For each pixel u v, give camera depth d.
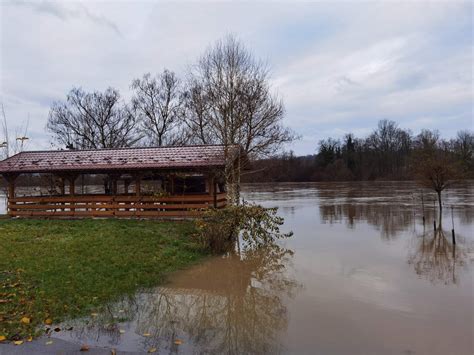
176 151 18.38
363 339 5.63
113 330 5.96
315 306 7.11
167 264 10.03
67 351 5.15
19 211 18.39
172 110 38.22
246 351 5.30
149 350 5.29
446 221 18.27
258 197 37.03
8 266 8.70
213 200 17.14
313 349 5.34
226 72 22.98
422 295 7.61
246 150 21.41
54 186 22.09
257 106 23.81
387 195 36.44
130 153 18.83
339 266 10.16
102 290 7.59
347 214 21.86
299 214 22.30
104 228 14.50
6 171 18.22
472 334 5.74
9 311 6.18
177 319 6.55
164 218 17.09
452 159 22.67
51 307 6.50
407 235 14.75
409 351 5.23
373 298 7.49
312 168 85.12
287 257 11.34
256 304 7.33
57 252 10.29
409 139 83.44
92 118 38.62
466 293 7.69
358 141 87.81
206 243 11.96
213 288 8.40
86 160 18.56
